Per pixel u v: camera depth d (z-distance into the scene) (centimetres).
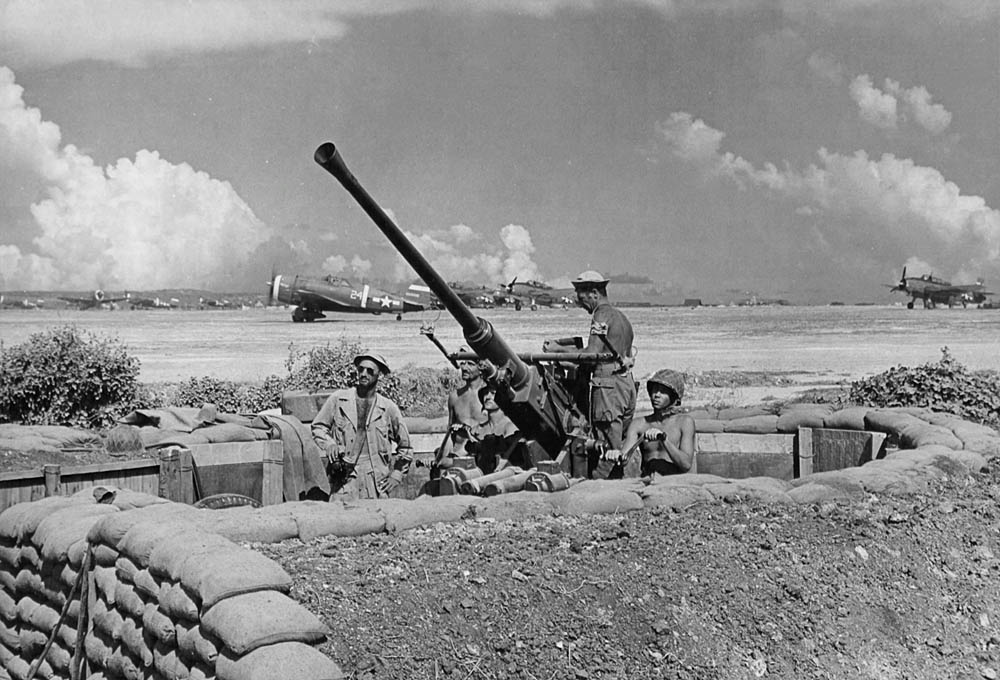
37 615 662
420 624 547
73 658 608
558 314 7762
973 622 689
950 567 731
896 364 3453
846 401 1263
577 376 985
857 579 689
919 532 757
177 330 6122
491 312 8131
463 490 823
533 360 949
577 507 740
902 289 9569
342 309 7369
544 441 967
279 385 1681
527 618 575
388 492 998
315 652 475
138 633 552
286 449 1049
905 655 645
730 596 638
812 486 794
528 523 714
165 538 555
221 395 1644
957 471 870
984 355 3844
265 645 473
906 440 995
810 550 708
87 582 612
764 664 602
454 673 523
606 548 673
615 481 804
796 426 1139
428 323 1000
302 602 545
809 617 643
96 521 656
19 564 698
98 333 5488
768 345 4666
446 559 627
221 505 933
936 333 5553
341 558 615
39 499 807
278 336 5178
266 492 1040
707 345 4691
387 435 1010
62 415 1321
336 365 1672
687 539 699
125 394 1377
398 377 1816
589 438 972
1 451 1009
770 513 757
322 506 688
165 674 514
